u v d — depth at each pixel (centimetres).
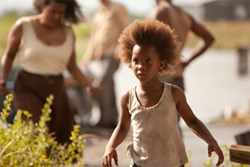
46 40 873
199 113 1845
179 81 959
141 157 619
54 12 865
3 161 723
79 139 812
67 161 790
